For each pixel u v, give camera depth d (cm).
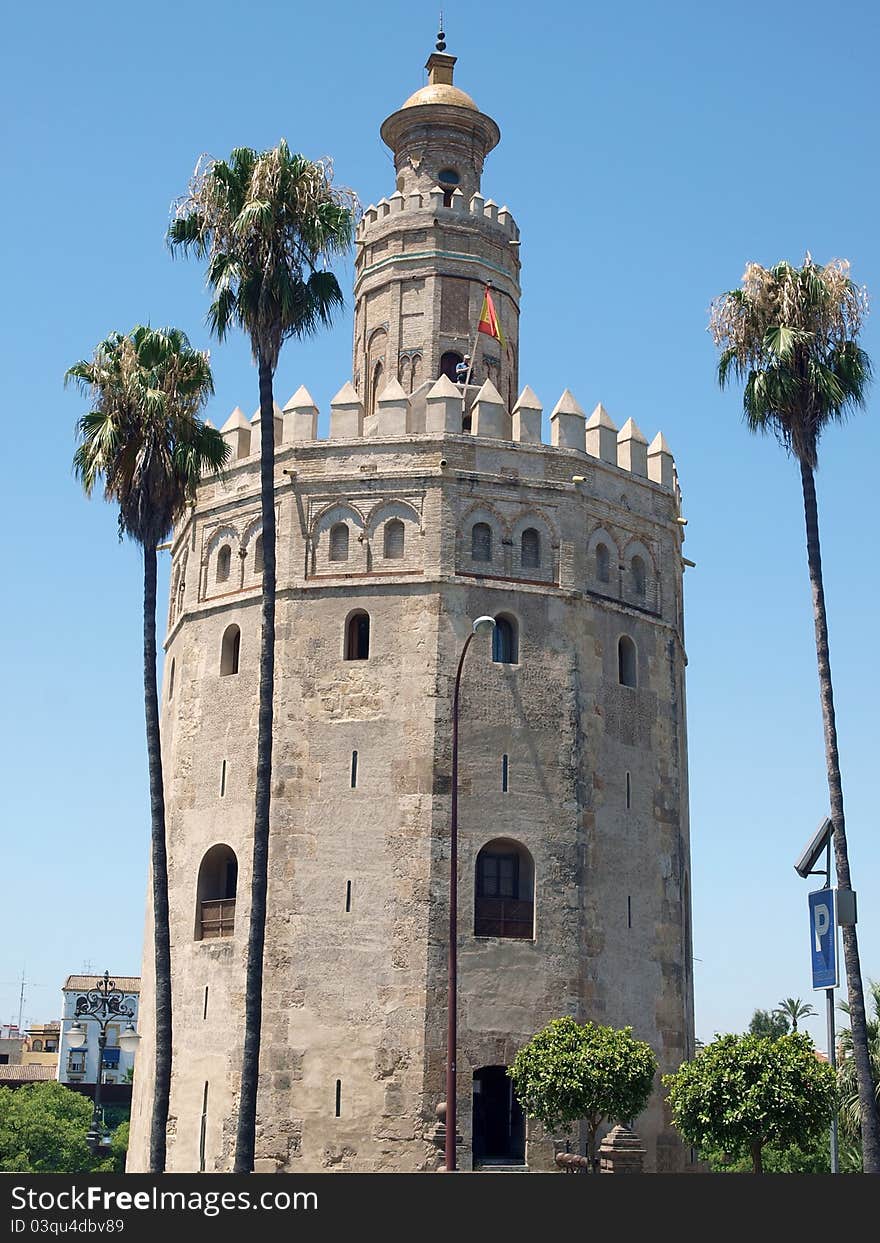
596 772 5191
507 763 5038
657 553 5697
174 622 5881
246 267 4134
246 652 5288
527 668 5147
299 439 5391
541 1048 4469
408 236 6028
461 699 5041
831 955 3444
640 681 5469
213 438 4391
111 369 4297
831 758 3847
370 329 6075
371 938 4825
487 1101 4881
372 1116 4675
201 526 5625
